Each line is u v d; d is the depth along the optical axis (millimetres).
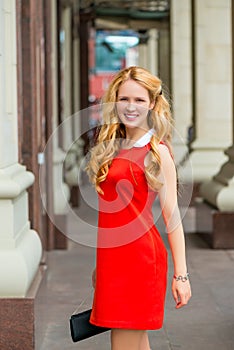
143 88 4340
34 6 8062
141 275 4289
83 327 4488
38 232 7867
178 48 23172
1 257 5672
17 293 5684
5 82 6348
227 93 18734
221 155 17938
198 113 18594
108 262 4324
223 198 11477
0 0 5953
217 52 18797
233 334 6820
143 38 31594
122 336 4371
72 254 11195
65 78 19781
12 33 6660
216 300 8172
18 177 6172
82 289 8672
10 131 6410
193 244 12070
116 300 4297
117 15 24562
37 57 8789
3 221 5750
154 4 24141
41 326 6359
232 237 11523
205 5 18656
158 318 4359
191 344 6516
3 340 5684
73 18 21234
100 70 52531
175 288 4395
